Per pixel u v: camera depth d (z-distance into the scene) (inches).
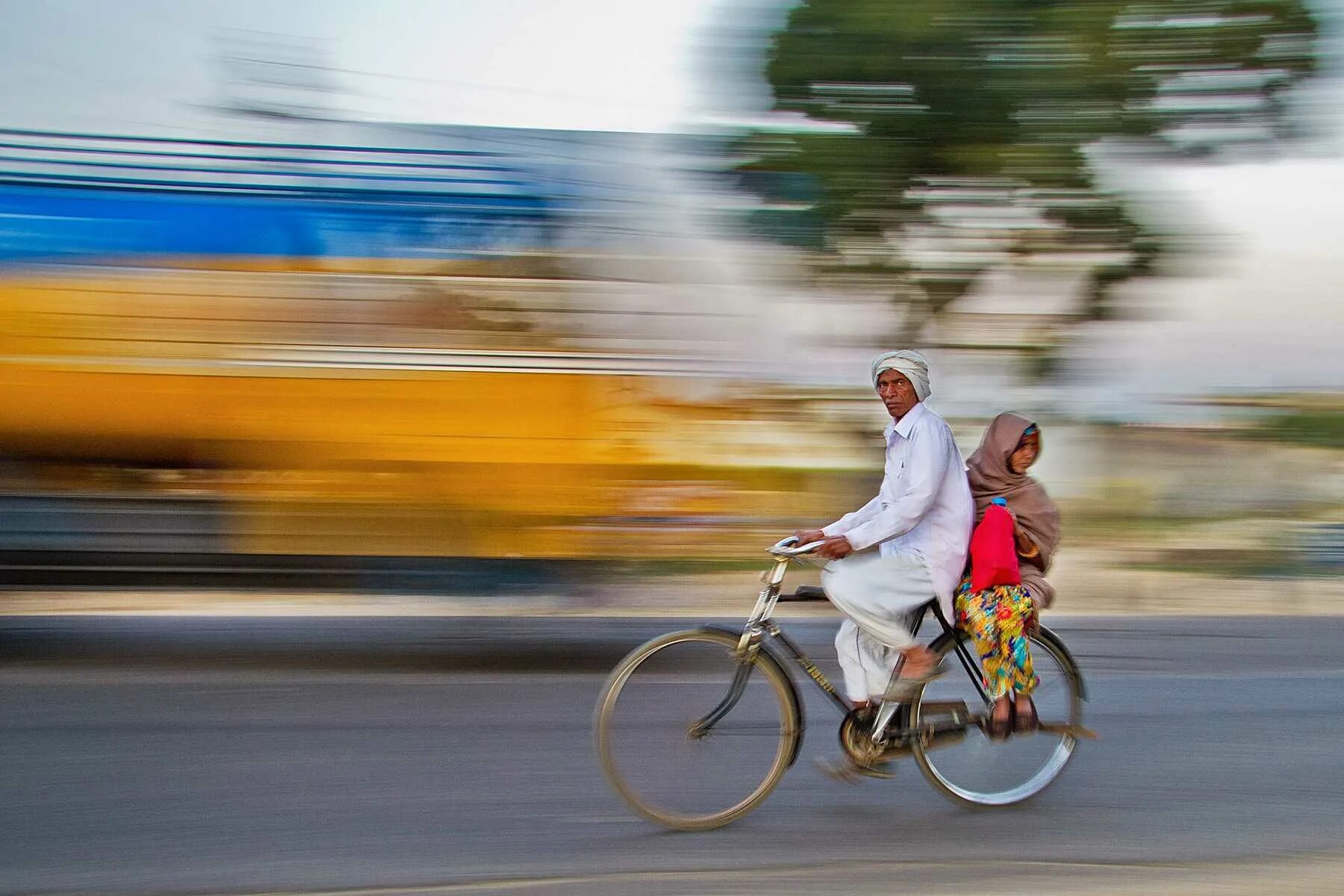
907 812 166.9
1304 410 426.6
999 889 143.2
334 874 145.3
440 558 252.2
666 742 157.9
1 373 245.1
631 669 156.7
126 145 249.6
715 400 261.6
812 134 284.5
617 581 259.3
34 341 245.8
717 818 159.6
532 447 252.7
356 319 250.8
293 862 148.7
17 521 248.1
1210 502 412.5
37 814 163.3
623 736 156.7
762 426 265.0
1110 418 404.5
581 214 257.3
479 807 167.3
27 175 246.8
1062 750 174.1
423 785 175.9
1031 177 296.2
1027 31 291.9
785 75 282.2
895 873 147.0
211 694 224.2
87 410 247.3
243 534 250.4
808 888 142.6
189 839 155.5
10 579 250.1
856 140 283.7
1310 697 226.2
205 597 299.3
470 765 184.9
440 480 252.2
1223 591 335.6
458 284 252.7
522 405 252.8
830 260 282.4
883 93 287.6
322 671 241.8
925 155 290.5
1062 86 292.2
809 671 161.0
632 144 263.4
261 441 249.9
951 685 165.0
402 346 251.4
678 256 261.4
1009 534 160.9
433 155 255.3
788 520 265.1
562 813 165.3
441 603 268.4
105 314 247.1
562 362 254.4
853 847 154.7
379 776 179.8
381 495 251.3
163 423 248.7
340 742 195.9
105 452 248.8
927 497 156.0
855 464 269.0
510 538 253.0
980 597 160.6
